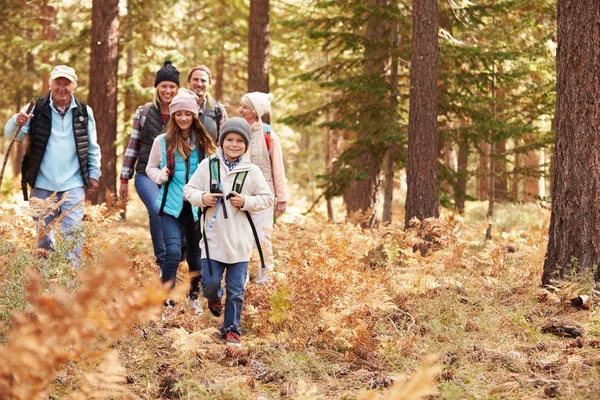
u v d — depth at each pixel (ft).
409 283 20.51
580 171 20.85
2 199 41.75
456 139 40.37
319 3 44.06
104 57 44.55
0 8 76.23
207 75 21.68
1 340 11.25
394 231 23.77
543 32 47.14
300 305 16.69
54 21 78.84
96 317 9.20
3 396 9.01
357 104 43.14
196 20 67.31
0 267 13.10
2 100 87.15
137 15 61.21
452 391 11.55
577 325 17.20
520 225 52.39
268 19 48.32
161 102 21.57
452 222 22.33
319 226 30.99
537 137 46.14
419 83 33.04
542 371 13.71
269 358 14.60
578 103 20.88
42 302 8.99
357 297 16.61
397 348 14.88
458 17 40.37
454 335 15.55
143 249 33.22
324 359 14.62
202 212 17.06
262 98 21.68
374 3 45.34
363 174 41.29
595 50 20.66
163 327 16.89
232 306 16.55
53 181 21.66
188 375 12.86
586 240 20.76
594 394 11.66
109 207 26.32
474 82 40.16
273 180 22.16
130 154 21.97
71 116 21.99
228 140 16.89
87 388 10.11
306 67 71.56
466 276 20.94
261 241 20.95
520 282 21.79
